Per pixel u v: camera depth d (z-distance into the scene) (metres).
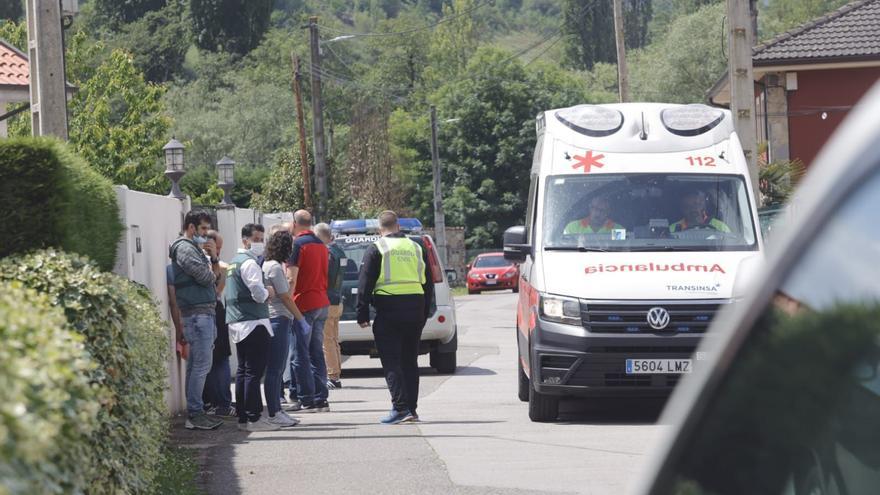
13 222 21.39
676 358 32.62
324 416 37.78
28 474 8.16
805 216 4.86
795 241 4.91
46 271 18.28
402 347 35.12
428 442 31.14
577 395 33.41
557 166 36.84
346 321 53.75
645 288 33.00
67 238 21.64
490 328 85.31
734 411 5.05
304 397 39.03
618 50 103.50
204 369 35.09
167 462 26.48
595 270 33.81
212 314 35.16
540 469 26.69
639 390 32.78
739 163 36.69
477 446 30.23
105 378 17.34
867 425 4.79
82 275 18.58
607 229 35.38
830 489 4.86
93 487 15.27
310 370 39.06
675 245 34.94
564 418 35.47
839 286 4.75
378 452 29.77
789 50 100.69
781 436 4.94
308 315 39.19
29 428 8.00
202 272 34.69
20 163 21.53
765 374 4.98
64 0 38.84
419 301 34.72
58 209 21.55
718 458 5.07
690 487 5.12
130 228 33.69
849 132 4.76
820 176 4.84
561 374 33.12
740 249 34.81
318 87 120.62
